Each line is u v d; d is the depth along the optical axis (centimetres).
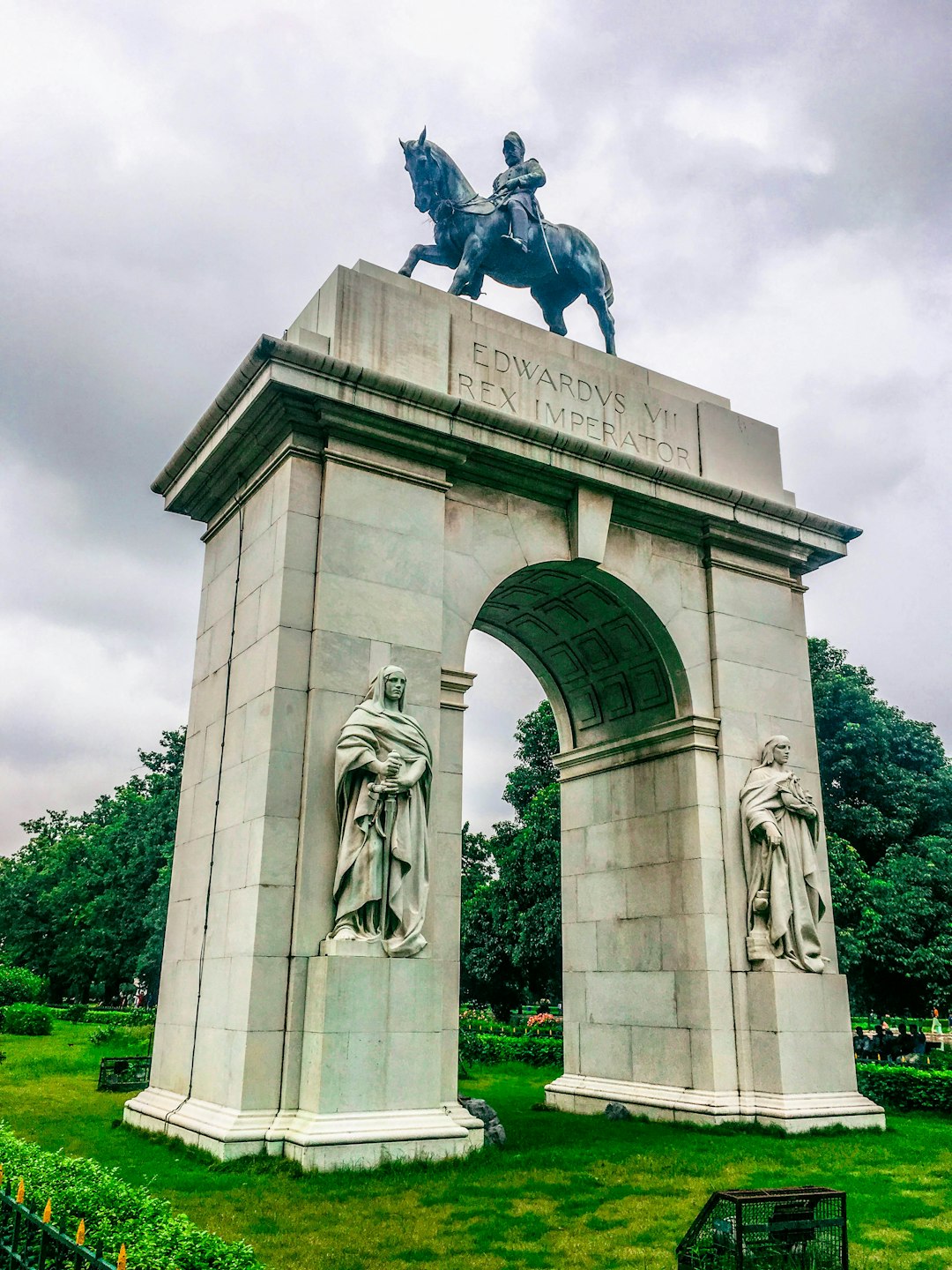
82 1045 3197
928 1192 1185
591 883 2056
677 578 1934
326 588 1466
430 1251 909
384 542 1543
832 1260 850
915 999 3403
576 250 2077
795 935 1739
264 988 1288
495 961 4788
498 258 2005
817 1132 1588
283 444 1552
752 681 1941
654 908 1873
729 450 2066
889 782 3784
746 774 1870
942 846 3550
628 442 1923
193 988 1483
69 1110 1644
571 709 2228
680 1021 1761
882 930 3222
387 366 1652
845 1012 1744
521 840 4275
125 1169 1169
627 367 2034
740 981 1734
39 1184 714
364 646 1474
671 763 1903
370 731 1392
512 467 1731
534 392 1823
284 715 1403
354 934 1309
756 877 1778
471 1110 1437
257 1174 1150
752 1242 821
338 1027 1250
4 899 7575
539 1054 2984
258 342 1466
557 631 2103
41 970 7438
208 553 1852
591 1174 1239
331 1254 888
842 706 3888
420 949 1341
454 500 1691
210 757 1623
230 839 1461
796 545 2067
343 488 1530
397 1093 1270
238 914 1372
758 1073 1667
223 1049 1326
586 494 1808
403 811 1374
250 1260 614
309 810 1365
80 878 6538
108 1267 513
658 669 1948
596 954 2005
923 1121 1844
